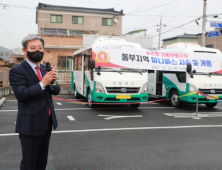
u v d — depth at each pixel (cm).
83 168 379
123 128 648
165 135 581
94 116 819
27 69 260
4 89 1330
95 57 896
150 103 1213
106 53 906
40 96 261
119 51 920
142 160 415
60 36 2616
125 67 918
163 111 950
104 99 882
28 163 262
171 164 400
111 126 670
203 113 916
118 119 772
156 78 1222
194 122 743
